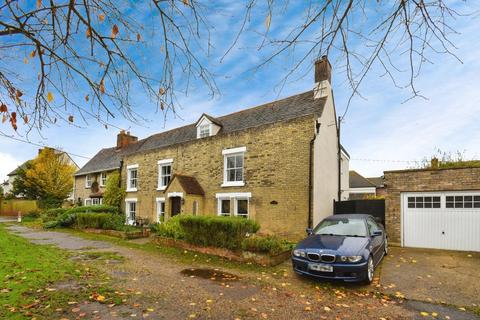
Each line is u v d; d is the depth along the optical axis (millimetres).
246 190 14281
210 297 5691
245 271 7906
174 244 11461
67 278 6574
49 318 4426
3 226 20469
